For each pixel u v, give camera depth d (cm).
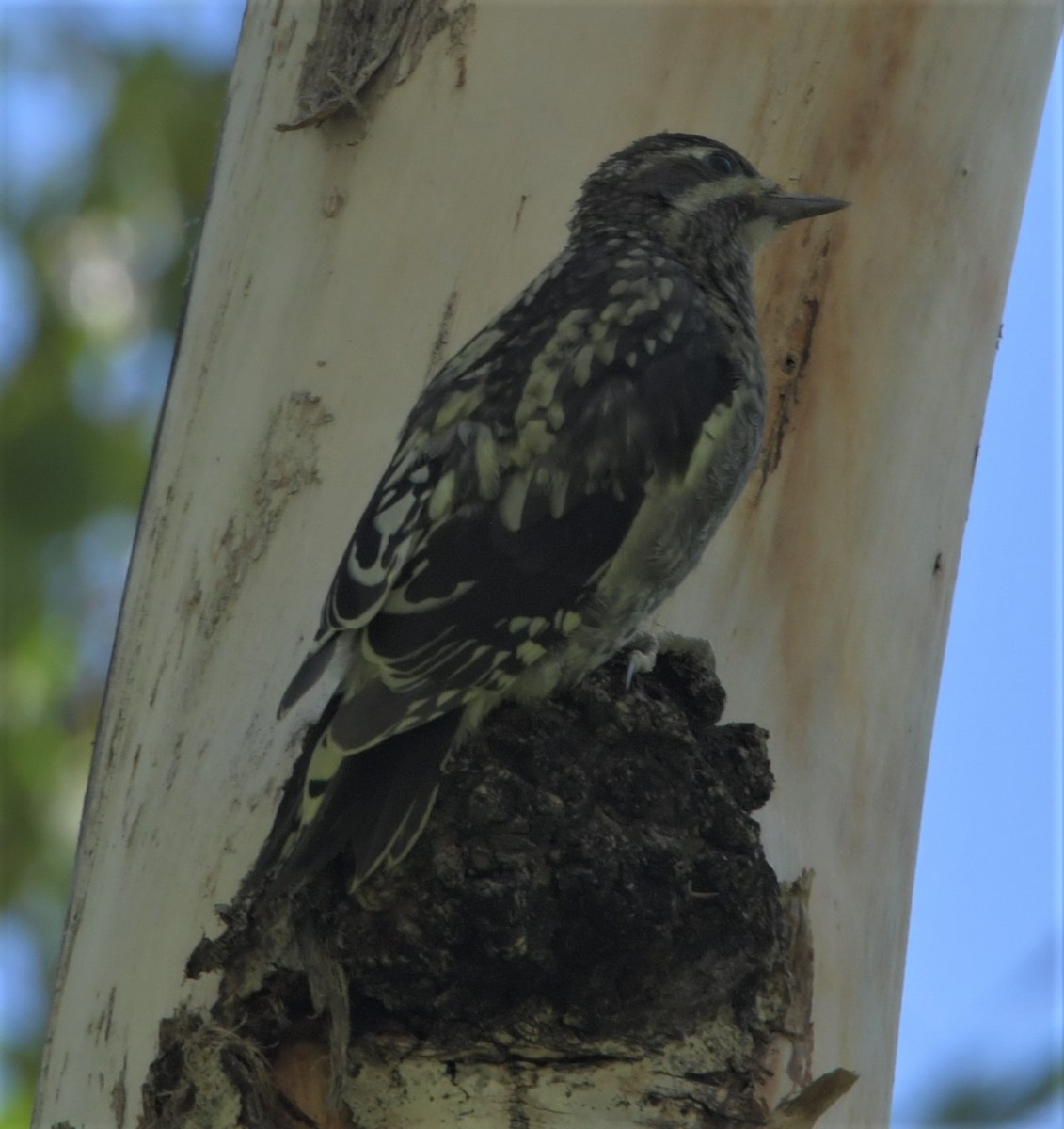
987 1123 951
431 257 804
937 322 855
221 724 727
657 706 704
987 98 887
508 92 826
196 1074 662
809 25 857
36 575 1404
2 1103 1284
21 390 1430
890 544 819
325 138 828
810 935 740
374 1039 668
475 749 684
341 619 667
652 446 741
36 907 1374
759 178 849
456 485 712
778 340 834
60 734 1409
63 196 1440
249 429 787
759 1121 683
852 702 791
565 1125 661
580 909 663
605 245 812
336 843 641
